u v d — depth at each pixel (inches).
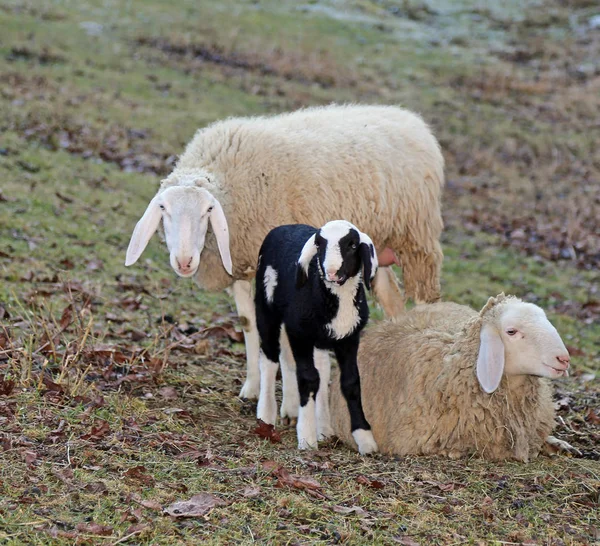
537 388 265.1
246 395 316.8
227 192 323.6
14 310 349.7
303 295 257.6
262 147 332.5
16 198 524.1
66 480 207.3
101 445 231.1
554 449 277.3
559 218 735.1
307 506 209.5
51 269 426.0
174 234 293.0
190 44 1082.7
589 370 410.3
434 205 379.2
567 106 1096.2
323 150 339.9
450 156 874.8
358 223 345.7
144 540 187.5
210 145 338.0
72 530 186.9
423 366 270.2
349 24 1334.9
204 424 271.7
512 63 1282.0
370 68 1146.7
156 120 785.6
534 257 634.8
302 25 1290.6
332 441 284.2
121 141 707.4
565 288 577.0
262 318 286.8
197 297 448.1
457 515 216.2
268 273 282.2
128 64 945.5
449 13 1509.6
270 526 198.5
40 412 246.2
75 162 630.5
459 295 529.3
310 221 331.6
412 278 379.9
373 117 373.1
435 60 1231.5
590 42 1403.8
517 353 254.5
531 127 1005.2
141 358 310.7
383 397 279.7
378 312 472.7
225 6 1309.1
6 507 192.4
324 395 283.1
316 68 1078.4
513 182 824.9
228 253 301.3
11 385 256.1
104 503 199.5
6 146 615.8
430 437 264.1
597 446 286.0
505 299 269.4
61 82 822.5
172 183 315.3
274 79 1018.1
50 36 970.7
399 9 1481.3
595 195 808.3
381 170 350.6
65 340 305.9
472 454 261.4
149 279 455.8
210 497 207.3
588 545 204.1
